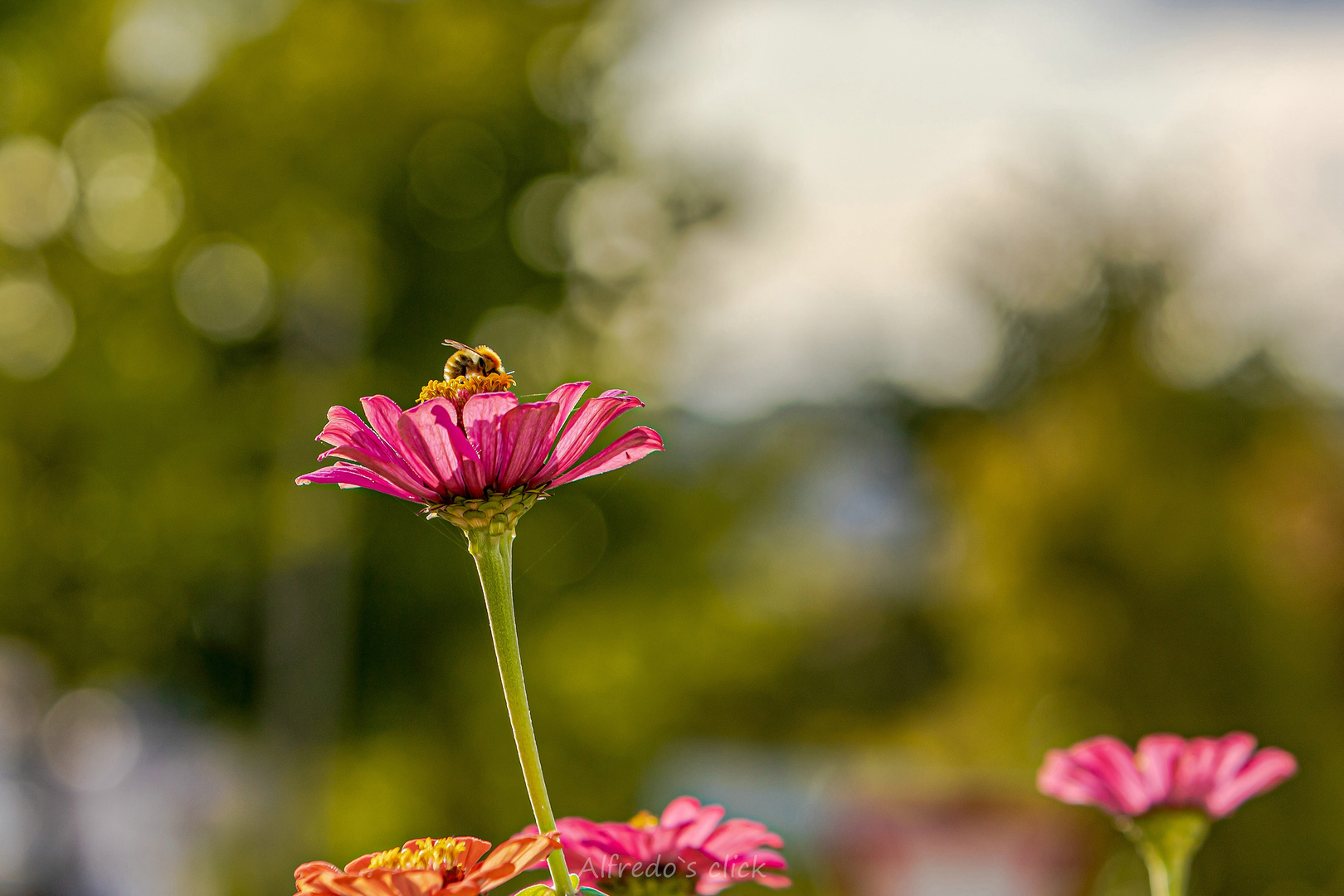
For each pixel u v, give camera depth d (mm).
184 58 10336
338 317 10719
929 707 9023
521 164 11031
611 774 10281
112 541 9750
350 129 9969
